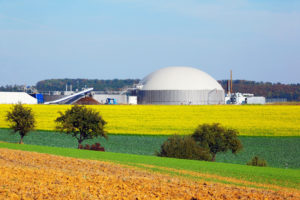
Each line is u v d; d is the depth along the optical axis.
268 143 67.19
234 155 57.19
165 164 36.50
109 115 97.69
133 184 23.20
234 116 97.75
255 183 29.23
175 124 85.38
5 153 33.62
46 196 19.16
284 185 29.20
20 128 61.47
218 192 22.83
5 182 21.27
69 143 64.94
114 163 34.00
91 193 20.22
